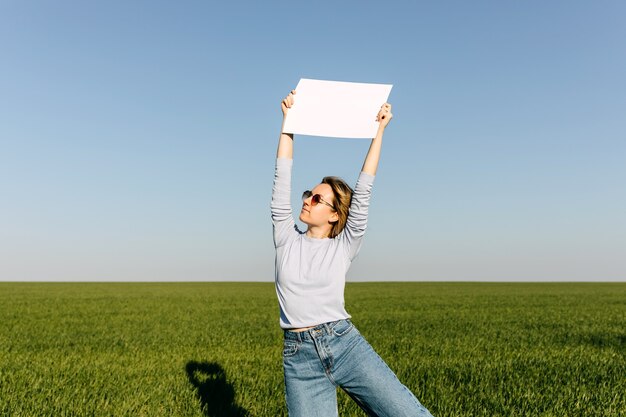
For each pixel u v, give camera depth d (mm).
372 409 4281
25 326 19281
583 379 9617
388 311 27781
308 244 4500
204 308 29703
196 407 7406
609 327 20312
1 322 20797
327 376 4285
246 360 11359
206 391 8312
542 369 10633
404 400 4141
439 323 21109
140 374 9695
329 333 4223
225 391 8305
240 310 28344
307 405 4348
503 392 8508
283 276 4402
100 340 15219
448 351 13102
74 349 13328
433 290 57719
